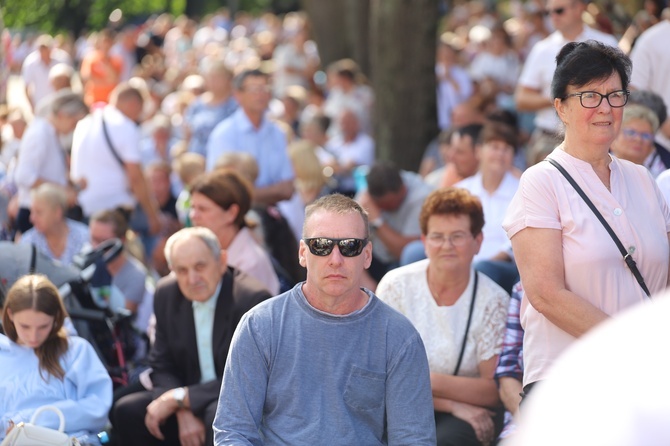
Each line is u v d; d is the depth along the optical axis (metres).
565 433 2.28
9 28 42.19
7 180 20.62
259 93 17.36
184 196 18.38
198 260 10.45
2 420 9.63
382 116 22.20
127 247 15.74
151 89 37.47
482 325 9.89
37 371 9.96
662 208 7.29
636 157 10.73
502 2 56.81
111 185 18.42
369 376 7.28
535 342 7.19
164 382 10.80
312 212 7.38
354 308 7.43
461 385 9.77
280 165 17.77
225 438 7.22
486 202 13.25
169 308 10.88
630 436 2.23
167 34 60.59
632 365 2.30
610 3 19.47
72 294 11.86
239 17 70.94
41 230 15.16
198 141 22.00
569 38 15.27
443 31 50.22
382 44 21.98
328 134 27.08
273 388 7.34
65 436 8.77
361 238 7.27
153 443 10.80
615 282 6.84
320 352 7.28
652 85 13.54
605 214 6.90
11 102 39.47
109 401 10.16
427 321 9.98
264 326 7.37
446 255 9.77
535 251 6.93
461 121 21.03
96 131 18.42
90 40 48.56
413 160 22.06
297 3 78.88
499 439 9.45
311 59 40.22
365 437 7.32
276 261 14.44
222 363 10.55
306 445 7.21
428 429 7.34
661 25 13.52
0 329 11.02
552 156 7.15
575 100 6.94
